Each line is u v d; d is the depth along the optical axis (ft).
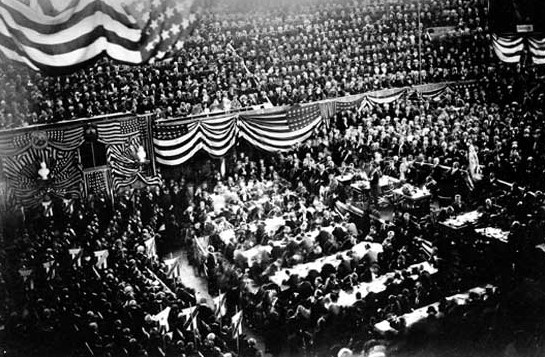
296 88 130.11
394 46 139.03
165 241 104.68
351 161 120.37
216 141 116.06
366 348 72.28
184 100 118.32
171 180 110.83
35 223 98.73
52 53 81.10
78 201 103.45
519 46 137.80
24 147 99.55
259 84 128.77
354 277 84.12
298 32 135.85
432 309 76.79
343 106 129.18
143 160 109.29
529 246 90.99
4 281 81.35
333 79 133.39
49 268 83.92
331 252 94.32
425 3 139.54
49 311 73.41
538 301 82.89
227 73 127.03
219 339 71.97
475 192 111.45
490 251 90.43
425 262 90.74
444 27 139.74
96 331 68.85
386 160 120.06
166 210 107.34
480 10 139.13
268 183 115.44
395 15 141.90
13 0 78.69
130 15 85.76
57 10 87.66
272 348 75.72
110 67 117.29
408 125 125.80
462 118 130.21
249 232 95.35
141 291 78.28
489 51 138.41
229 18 130.31
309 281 84.64
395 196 109.29
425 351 73.31
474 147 118.01
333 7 139.03
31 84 108.37
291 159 120.06
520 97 135.03
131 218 99.76
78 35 82.12
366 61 137.28
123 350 67.21
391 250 90.48
